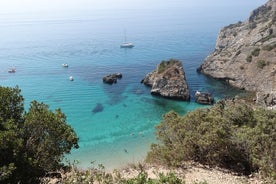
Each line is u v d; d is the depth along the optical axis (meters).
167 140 25.75
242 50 90.81
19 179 13.07
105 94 77.31
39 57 135.25
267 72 79.50
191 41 185.25
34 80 93.62
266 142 21.89
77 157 43.84
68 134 15.21
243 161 22.50
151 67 110.50
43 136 14.91
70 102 71.69
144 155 43.66
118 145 48.41
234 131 24.66
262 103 65.69
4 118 14.76
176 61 81.75
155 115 63.12
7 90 15.17
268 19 124.00
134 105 69.06
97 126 57.19
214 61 95.81
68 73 101.94
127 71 103.12
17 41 195.88
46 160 14.67
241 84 84.00
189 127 25.55
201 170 20.84
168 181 13.88
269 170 19.59
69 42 188.50
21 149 13.73
